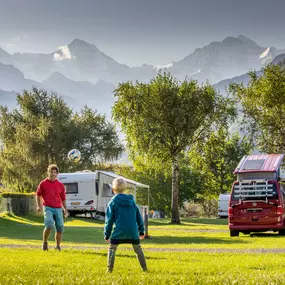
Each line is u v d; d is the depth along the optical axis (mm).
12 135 91250
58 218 20141
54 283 11242
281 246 24203
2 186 89875
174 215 58594
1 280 11445
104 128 92312
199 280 11656
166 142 58656
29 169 85125
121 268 14195
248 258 17375
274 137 57438
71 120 92312
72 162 86000
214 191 103438
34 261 15734
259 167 36250
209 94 58031
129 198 13195
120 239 13047
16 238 30250
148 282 11398
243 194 34188
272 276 12273
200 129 59281
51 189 20016
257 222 33719
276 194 33781
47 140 85250
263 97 57094
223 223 58719
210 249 22109
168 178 100875
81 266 14539
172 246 24094
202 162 61844
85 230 39094
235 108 58219
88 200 59250
